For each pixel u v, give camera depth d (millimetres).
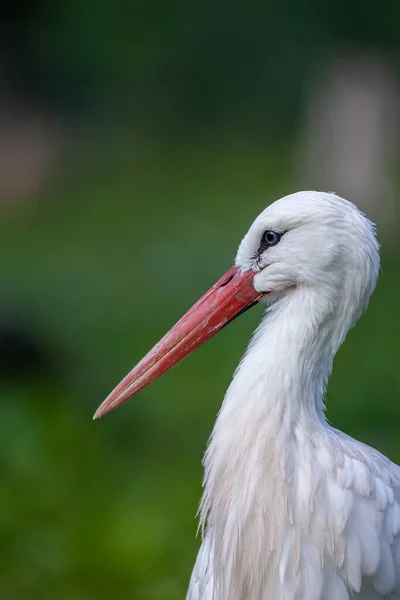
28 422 10805
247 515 4953
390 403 11469
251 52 25797
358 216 5020
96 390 12039
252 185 24109
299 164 22422
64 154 26328
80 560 8688
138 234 20281
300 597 4867
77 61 27219
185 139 27469
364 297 5059
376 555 4805
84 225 21484
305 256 5008
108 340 13953
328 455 4891
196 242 19188
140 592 8219
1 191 24266
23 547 8852
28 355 12289
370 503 4836
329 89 19969
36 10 26938
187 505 9422
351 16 22625
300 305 5047
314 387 5074
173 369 12898
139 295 16109
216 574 5145
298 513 4844
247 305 5305
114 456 10539
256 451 4938
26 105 27484
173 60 26719
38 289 16203
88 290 16203
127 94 27953
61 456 10312
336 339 5090
